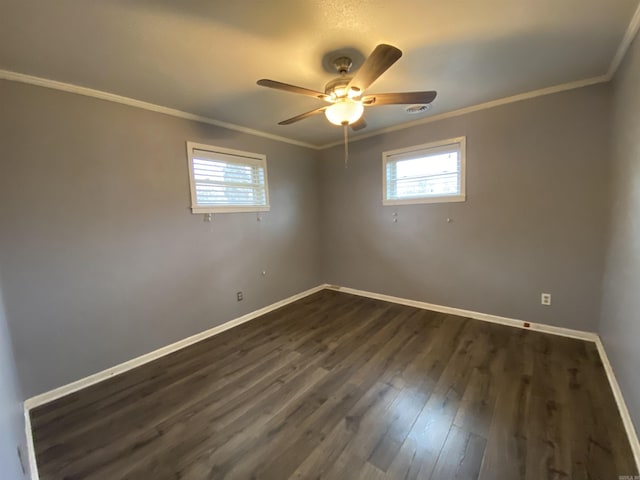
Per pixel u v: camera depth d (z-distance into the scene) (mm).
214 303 3254
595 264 2596
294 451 1612
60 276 2213
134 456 1624
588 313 2666
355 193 4227
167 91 2410
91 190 2350
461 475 1429
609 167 2418
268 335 3141
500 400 1947
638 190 1632
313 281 4629
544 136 2723
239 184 3508
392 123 3578
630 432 1594
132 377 2428
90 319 2361
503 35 1779
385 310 3705
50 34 1603
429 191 3541
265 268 3850
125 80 2195
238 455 1603
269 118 3164
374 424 1786
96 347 2393
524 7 1528
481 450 1566
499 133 2955
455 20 1620
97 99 2369
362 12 1525
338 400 2023
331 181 4488
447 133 3275
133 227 2596
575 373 2195
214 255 3246
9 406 1320
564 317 2787
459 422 1772
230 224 3408
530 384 2096
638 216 1613
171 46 1773
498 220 3057
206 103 2693
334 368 2430
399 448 1603
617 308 2029
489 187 3074
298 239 4328
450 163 3346
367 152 4023
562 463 1465
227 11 1475
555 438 1617
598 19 1639
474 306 3312
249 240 3633
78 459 1618
